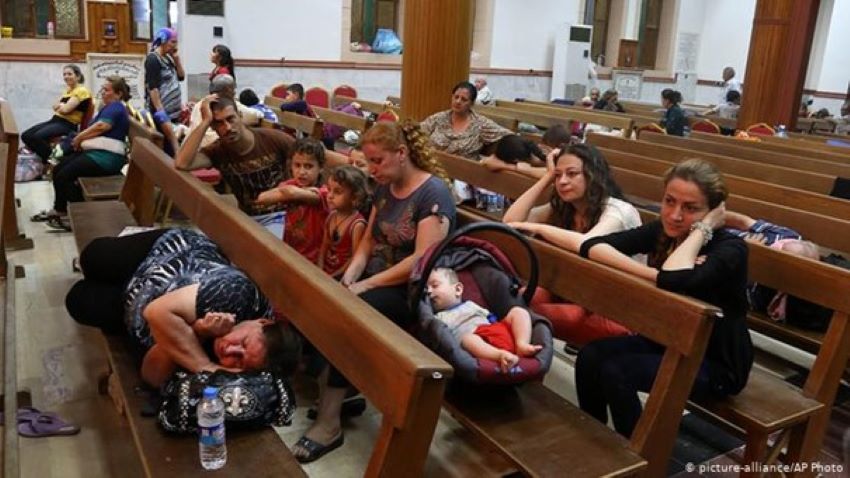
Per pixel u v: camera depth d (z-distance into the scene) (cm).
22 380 308
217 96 355
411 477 161
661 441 205
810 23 877
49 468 249
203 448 192
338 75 1149
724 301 227
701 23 1641
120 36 875
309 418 285
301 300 203
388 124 272
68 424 273
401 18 1242
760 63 905
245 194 377
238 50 1052
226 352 214
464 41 546
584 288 234
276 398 210
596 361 237
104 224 371
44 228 532
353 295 193
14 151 468
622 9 1488
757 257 269
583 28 1365
